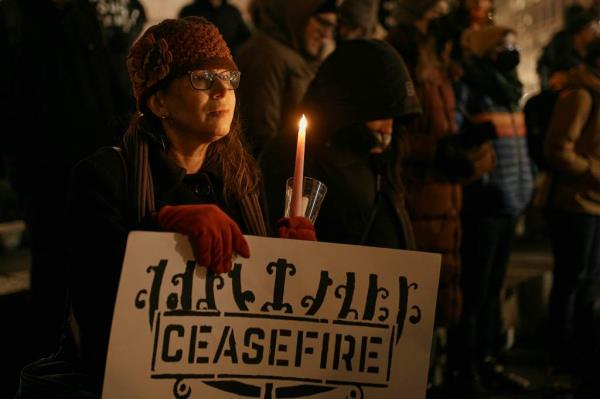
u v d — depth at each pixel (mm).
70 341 1694
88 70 3510
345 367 1567
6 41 3404
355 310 1566
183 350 1473
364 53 2508
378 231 2533
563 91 4211
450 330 4094
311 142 2555
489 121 3518
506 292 5070
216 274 1485
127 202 1602
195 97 1588
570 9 6176
